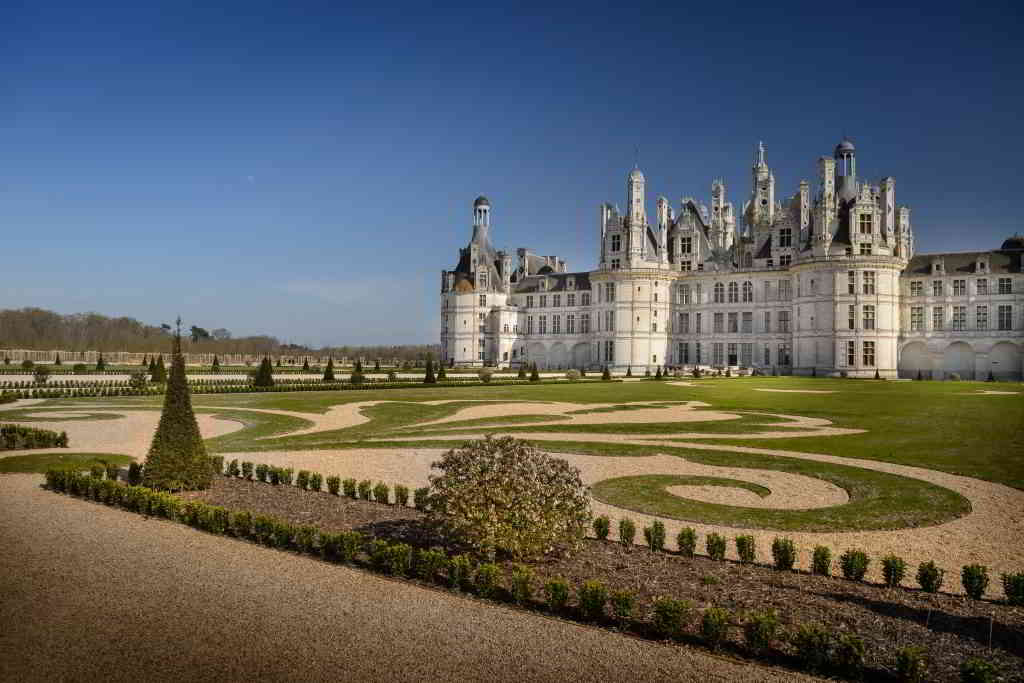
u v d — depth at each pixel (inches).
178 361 1005.2
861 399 2485.2
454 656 483.8
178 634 511.5
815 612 559.8
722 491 1023.0
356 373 3253.0
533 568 665.0
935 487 1035.9
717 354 5182.1
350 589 612.4
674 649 504.1
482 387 3223.4
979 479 1098.1
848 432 1621.6
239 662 469.1
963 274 4367.6
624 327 5196.9
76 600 574.6
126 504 891.4
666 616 520.4
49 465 1187.3
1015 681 443.8
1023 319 4202.8
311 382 3361.2
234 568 661.9
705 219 5895.7
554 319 6048.2
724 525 845.8
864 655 484.7
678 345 5349.4
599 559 695.7
